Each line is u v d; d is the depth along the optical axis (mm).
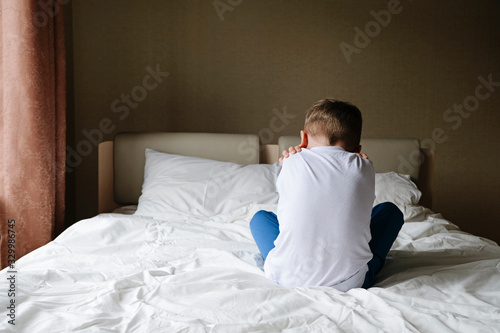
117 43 3361
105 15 3334
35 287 1294
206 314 1117
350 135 1431
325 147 1393
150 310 1121
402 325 1050
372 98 3543
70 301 1213
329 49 3480
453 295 1300
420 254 1751
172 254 1724
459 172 3662
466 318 1103
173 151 2922
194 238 1907
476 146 3645
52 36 2475
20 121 2178
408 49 3531
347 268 1313
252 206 2418
